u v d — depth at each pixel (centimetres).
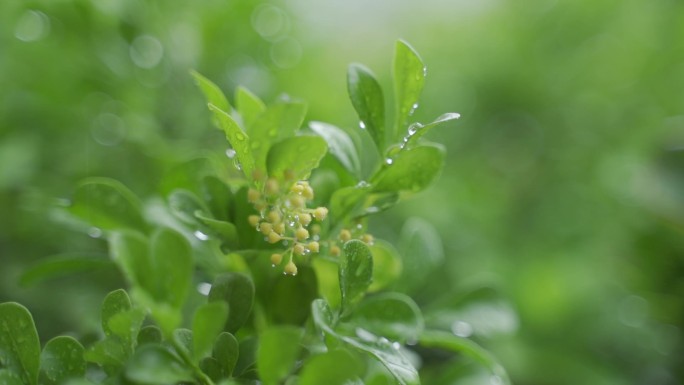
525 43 54
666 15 52
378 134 25
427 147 24
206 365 22
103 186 26
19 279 27
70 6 35
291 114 23
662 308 42
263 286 25
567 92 53
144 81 36
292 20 43
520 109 53
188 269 22
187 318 30
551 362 39
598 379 38
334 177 25
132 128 35
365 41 59
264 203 23
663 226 44
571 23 54
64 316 34
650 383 39
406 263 28
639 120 50
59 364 23
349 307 23
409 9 60
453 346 26
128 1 35
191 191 27
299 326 25
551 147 52
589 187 49
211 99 25
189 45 37
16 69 37
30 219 36
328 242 24
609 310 42
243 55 38
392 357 23
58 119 37
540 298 41
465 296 29
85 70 36
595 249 46
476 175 51
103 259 27
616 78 52
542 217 49
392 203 25
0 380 22
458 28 57
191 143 36
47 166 37
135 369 21
